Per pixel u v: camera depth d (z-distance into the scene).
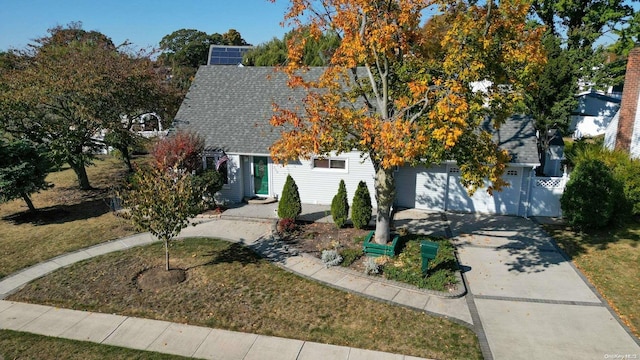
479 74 11.60
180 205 12.27
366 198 16.27
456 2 12.10
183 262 13.77
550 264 13.64
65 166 29.44
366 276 12.63
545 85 21.67
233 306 11.06
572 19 29.28
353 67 12.86
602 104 41.16
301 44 12.81
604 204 15.51
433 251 11.90
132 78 21.62
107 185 23.84
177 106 25.73
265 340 9.66
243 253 14.46
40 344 9.55
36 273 13.14
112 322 10.42
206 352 9.26
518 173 18.05
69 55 22.16
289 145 12.25
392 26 11.39
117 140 21.72
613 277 12.69
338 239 15.45
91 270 13.22
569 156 23.62
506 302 11.34
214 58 38.16
